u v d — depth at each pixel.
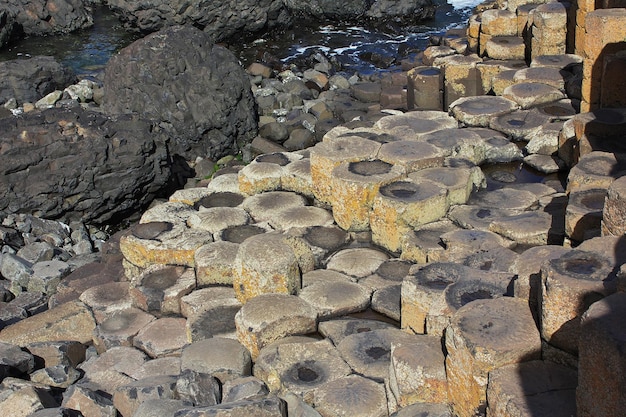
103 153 10.55
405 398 6.03
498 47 10.78
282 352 6.66
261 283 7.15
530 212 7.54
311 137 12.12
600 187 7.18
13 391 6.82
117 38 19.42
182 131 12.16
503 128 8.91
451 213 7.73
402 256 7.56
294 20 20.48
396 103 12.37
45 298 8.80
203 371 6.70
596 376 5.20
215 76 12.21
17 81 14.50
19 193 10.40
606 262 5.77
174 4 18.36
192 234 7.95
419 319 6.63
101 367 7.13
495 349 5.66
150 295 7.55
